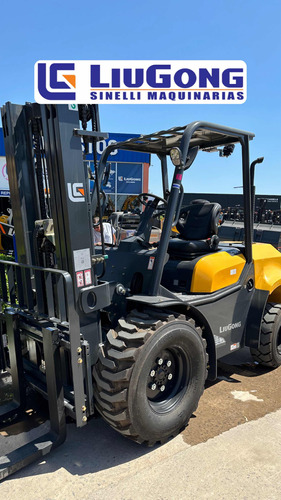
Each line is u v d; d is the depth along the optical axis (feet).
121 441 8.48
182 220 11.73
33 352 8.95
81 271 7.61
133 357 7.31
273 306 12.26
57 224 7.64
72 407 7.59
